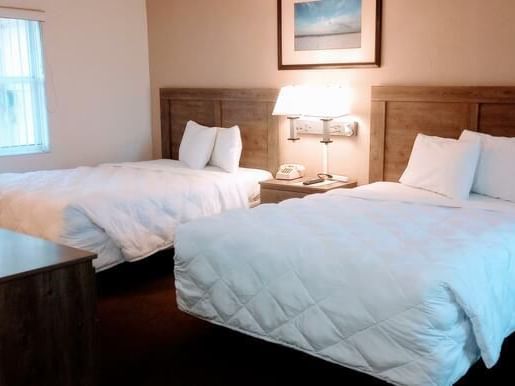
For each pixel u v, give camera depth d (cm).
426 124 427
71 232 362
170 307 373
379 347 236
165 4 581
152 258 467
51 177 462
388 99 442
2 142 516
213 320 298
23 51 520
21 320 219
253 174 500
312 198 380
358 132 469
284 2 494
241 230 295
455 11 410
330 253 259
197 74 568
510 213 329
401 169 445
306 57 489
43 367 228
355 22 457
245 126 534
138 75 603
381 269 241
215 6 543
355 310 243
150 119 618
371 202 363
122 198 391
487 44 399
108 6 570
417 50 430
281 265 268
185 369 295
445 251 254
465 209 340
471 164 370
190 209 429
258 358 307
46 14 525
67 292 231
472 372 286
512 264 272
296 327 262
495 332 243
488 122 399
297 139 487
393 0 437
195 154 518
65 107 550
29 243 252
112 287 408
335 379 284
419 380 226
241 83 537
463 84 413
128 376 287
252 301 278
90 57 562
